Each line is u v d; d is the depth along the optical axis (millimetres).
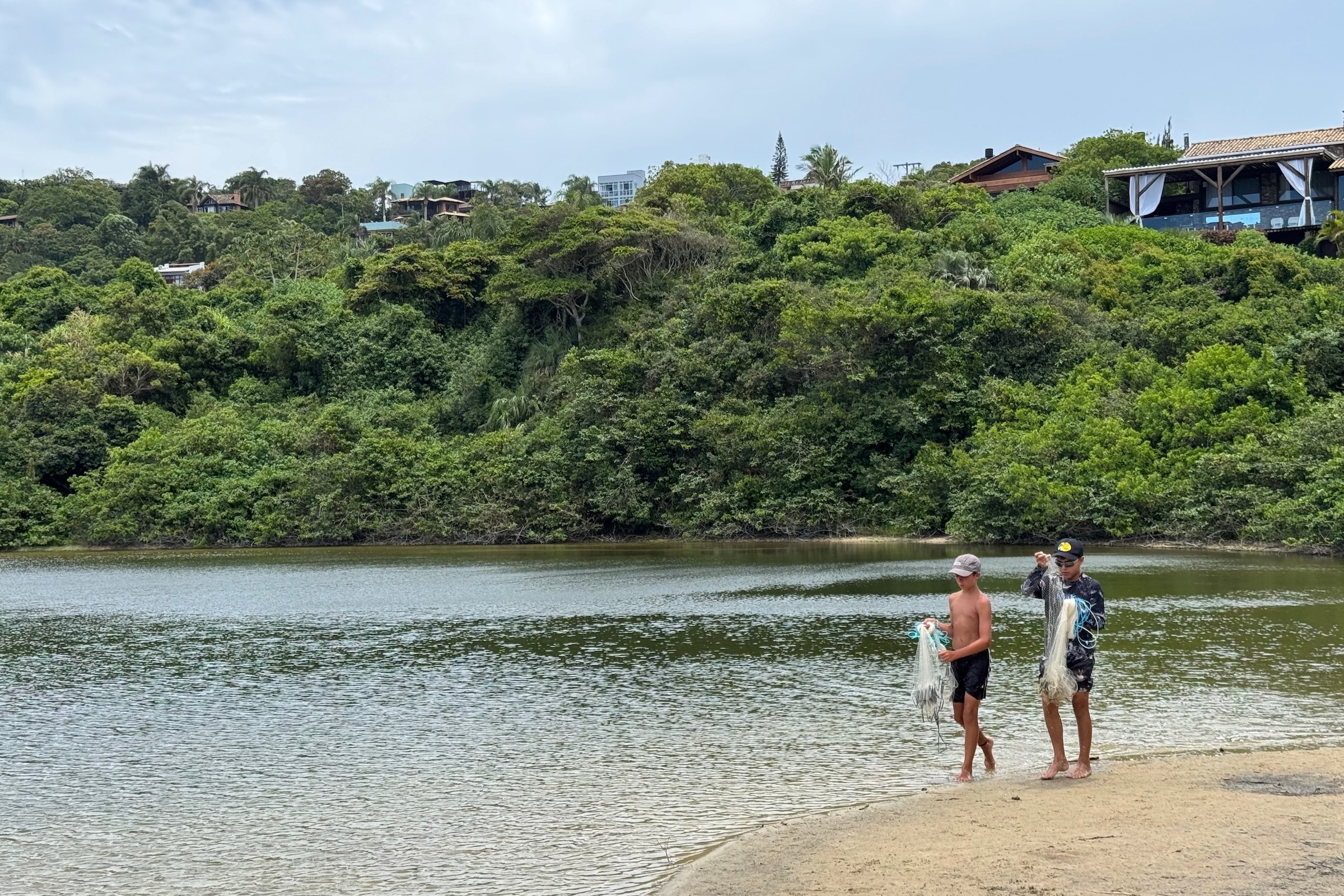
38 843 11508
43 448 66875
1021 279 60594
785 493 54438
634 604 30375
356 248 113562
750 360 59938
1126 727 14828
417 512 59719
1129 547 43688
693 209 81125
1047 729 13805
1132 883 8203
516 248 76562
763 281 62500
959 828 10133
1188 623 23438
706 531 55969
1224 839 9125
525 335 73938
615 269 70375
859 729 15414
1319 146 68750
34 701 18969
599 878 9969
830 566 39812
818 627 25078
